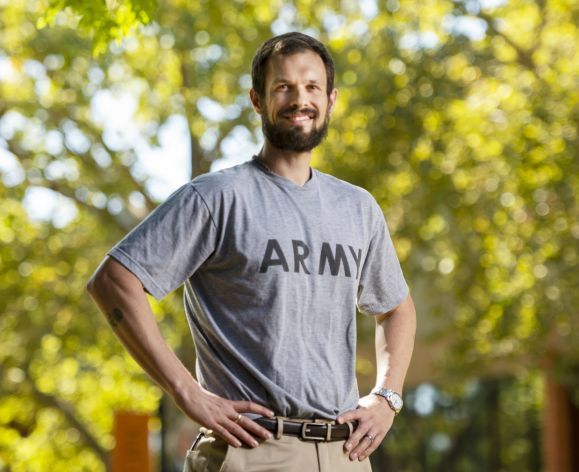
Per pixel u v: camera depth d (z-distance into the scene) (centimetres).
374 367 2350
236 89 1864
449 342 2303
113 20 813
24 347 1908
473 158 1784
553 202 1719
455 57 1755
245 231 419
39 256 1911
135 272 418
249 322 417
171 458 1881
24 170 1866
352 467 428
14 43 1858
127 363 2217
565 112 1716
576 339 1755
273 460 412
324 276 424
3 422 2358
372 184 1731
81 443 2353
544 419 2594
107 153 1897
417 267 1823
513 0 1848
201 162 1886
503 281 1784
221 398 411
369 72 1723
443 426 3067
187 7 1802
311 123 432
